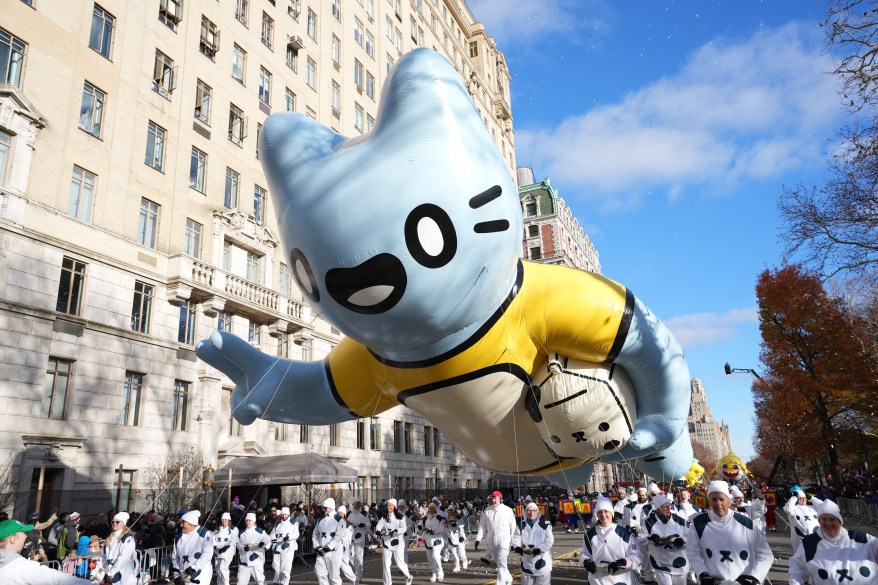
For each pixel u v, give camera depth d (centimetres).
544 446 666
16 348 1691
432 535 1319
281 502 2461
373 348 593
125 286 2058
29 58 1866
